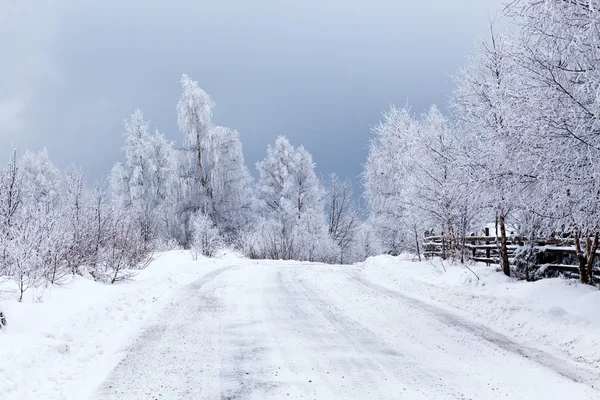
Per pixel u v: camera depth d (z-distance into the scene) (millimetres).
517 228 13852
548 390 5461
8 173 12633
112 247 15125
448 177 15117
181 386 5688
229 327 8961
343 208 48031
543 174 7961
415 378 5957
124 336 8273
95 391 5516
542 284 10906
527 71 8086
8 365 5758
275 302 11781
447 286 13000
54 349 6793
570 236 12469
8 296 9523
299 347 7508
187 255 24781
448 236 18109
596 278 11164
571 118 7332
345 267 22328
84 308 9289
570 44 7070
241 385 5723
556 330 7762
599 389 5477
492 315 9648
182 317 9906
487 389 5520
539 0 7469
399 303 11641
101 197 15984
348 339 8031
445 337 8164
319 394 5398
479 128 11922
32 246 10555
